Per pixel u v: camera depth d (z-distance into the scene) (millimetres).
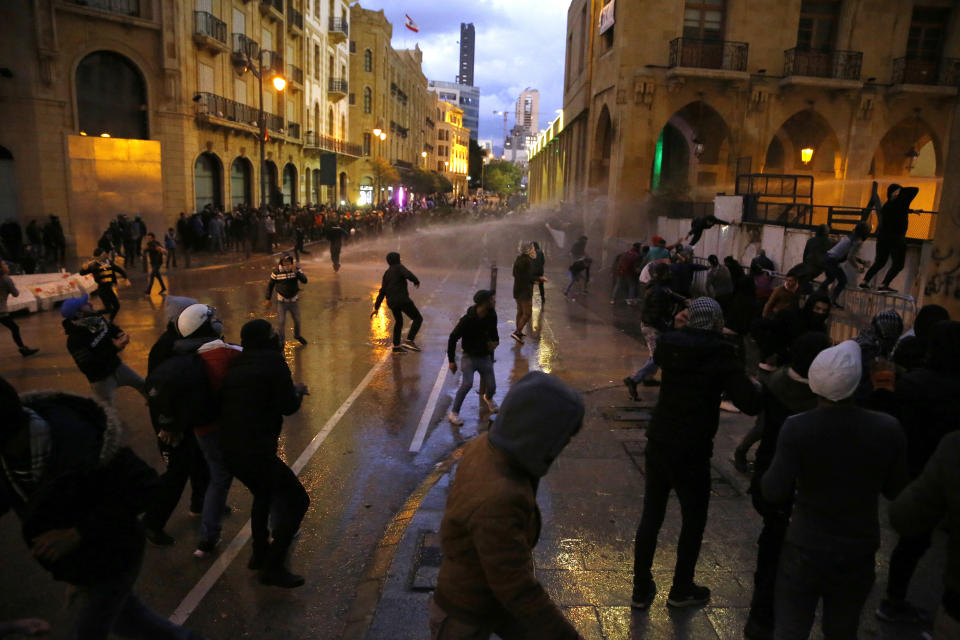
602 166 29500
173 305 4793
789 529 2756
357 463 6273
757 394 3369
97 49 24547
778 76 23641
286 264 10656
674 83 23281
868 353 5043
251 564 4281
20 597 4059
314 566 4488
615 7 24594
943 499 2328
